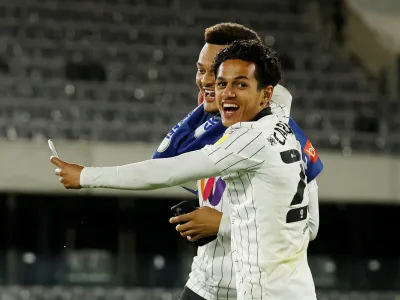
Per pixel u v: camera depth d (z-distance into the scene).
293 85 44.22
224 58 9.97
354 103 42.91
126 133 38.38
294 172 9.92
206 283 11.74
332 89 44.47
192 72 43.59
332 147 39.72
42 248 39.75
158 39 45.75
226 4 49.22
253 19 48.59
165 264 33.56
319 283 33.66
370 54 49.19
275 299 9.77
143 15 47.28
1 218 39.53
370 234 42.31
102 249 40.16
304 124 41.25
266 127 9.90
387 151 39.97
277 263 9.77
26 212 39.72
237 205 10.06
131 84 41.62
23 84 40.34
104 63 43.06
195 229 10.81
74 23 45.50
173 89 41.81
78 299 32.91
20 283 32.72
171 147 11.91
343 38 49.12
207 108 11.53
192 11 48.25
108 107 39.81
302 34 47.94
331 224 42.22
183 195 36.62
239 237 10.05
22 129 37.59
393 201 37.59
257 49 9.91
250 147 9.67
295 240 9.95
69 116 39.25
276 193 9.75
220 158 9.66
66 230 40.03
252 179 9.83
